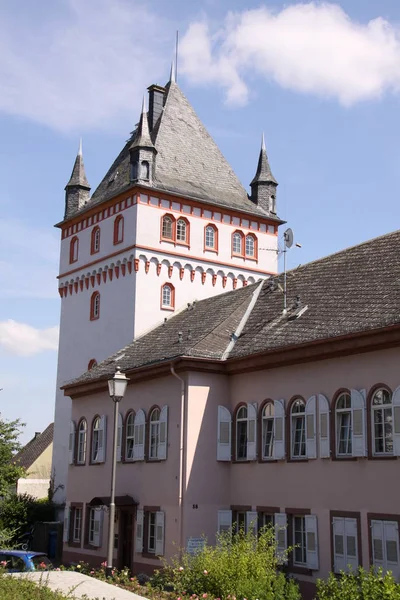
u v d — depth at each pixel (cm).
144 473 2966
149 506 2895
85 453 3478
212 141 4947
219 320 3114
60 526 4150
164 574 2420
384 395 2202
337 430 2342
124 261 4309
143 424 3009
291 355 2517
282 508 2498
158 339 3519
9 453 3422
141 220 4272
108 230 4509
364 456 2203
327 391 2388
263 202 4869
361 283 2712
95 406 3466
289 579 2270
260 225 4775
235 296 3497
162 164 4547
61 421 4694
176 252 4356
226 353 2875
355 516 2212
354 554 2197
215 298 3759
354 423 2252
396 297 2381
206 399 2800
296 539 2448
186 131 4838
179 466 2745
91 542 3319
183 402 2780
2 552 2534
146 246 4256
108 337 4366
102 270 4494
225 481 2770
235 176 4925
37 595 1516
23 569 2444
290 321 2786
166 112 4822
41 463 5997
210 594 1928
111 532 2117
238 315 3148
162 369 2909
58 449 4662
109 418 3328
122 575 2234
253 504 2636
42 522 4181
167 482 2808
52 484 4628
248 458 2669
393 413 2130
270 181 4919
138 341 3778
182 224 4444
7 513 4044
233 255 4603
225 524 2728
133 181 4325
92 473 3378
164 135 4706
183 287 4369
